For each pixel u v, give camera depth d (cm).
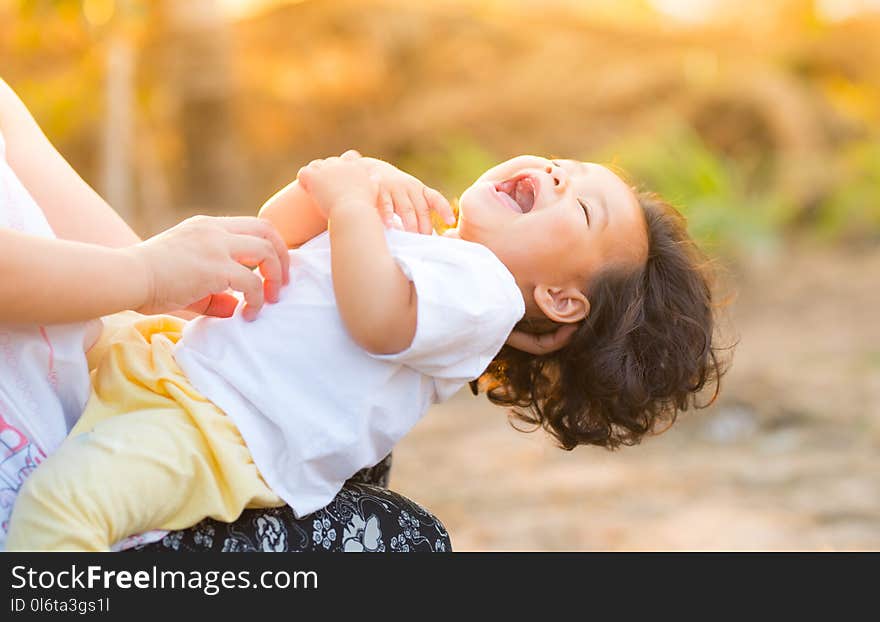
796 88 2317
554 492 1064
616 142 2194
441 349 391
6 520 351
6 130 427
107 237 429
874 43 2480
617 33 2592
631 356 467
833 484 1052
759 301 1753
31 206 374
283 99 2508
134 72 1770
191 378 384
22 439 356
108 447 354
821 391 1296
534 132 2353
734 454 1159
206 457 365
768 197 2122
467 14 2653
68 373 371
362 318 383
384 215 421
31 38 1605
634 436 490
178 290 364
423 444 1227
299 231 443
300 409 380
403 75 2570
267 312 398
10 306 332
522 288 451
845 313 1672
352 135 2491
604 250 458
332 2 2647
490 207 449
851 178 2136
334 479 386
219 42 2030
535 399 493
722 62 2400
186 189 2038
